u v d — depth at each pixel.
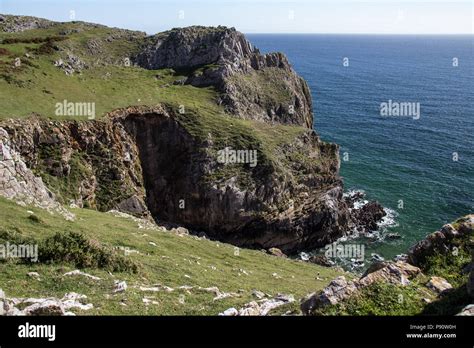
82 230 38.69
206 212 77.31
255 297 29.06
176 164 82.31
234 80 106.25
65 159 66.06
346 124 158.62
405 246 74.75
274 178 78.38
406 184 100.94
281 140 90.12
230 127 87.25
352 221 82.75
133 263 31.02
